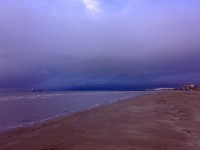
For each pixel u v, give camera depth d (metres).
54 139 13.85
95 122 19.52
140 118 21.36
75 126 17.88
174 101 38.69
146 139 13.66
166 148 11.96
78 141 13.27
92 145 12.47
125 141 13.24
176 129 16.31
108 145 12.47
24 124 20.39
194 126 17.33
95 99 62.53
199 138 13.88
